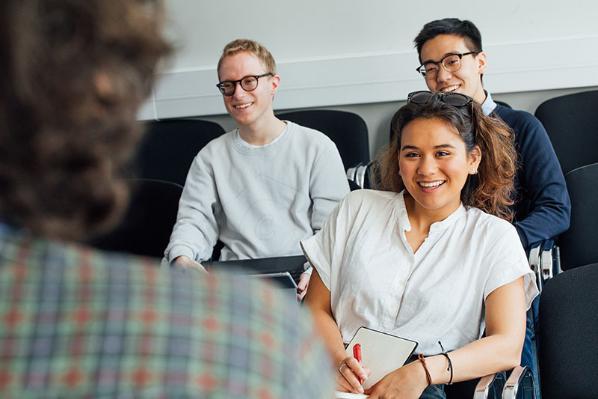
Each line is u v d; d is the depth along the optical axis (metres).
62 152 0.52
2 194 0.52
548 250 2.71
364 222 2.21
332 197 2.99
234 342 0.50
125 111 0.55
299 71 3.99
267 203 3.02
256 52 2.98
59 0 0.51
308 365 0.54
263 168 3.02
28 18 0.49
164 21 0.57
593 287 2.13
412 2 3.87
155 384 0.48
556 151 3.62
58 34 0.51
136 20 0.54
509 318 2.04
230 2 4.00
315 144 3.02
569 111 3.61
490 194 2.22
